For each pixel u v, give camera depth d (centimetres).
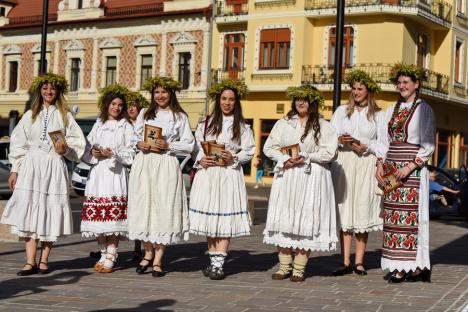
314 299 801
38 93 972
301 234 920
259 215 2186
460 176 2316
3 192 2291
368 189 990
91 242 1330
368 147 991
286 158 934
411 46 3928
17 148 959
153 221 958
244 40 4188
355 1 3828
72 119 980
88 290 838
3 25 5141
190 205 972
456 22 4259
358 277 977
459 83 4334
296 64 3978
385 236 934
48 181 951
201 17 4306
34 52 5019
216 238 960
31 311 712
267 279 948
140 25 4547
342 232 1008
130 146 990
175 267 1047
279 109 4091
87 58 4766
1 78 5175
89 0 4747
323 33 3994
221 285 891
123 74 4609
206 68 4291
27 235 940
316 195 930
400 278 930
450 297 822
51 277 930
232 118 979
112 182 990
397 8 3747
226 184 962
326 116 3962
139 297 798
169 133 973
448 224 2081
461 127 4534
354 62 3875
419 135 918
